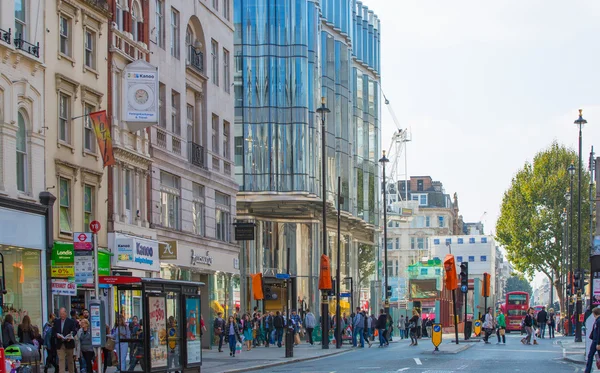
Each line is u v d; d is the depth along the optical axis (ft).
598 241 217.97
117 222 134.72
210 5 179.52
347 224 268.82
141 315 87.45
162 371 89.97
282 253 233.96
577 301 202.28
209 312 174.09
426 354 138.00
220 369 109.60
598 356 78.33
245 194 225.15
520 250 358.02
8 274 106.01
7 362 68.69
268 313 193.16
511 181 368.27
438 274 283.18
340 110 262.47
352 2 284.82
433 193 613.93
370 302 292.61
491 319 198.59
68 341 93.91
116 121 136.36
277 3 231.30
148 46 148.97
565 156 359.87
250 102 228.43
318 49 238.48
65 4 121.49
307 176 229.45
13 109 108.27
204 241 172.45
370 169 291.79
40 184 114.01
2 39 105.81
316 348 176.04
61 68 120.26
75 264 95.71
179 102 163.32
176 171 159.12
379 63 305.53
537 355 135.64
